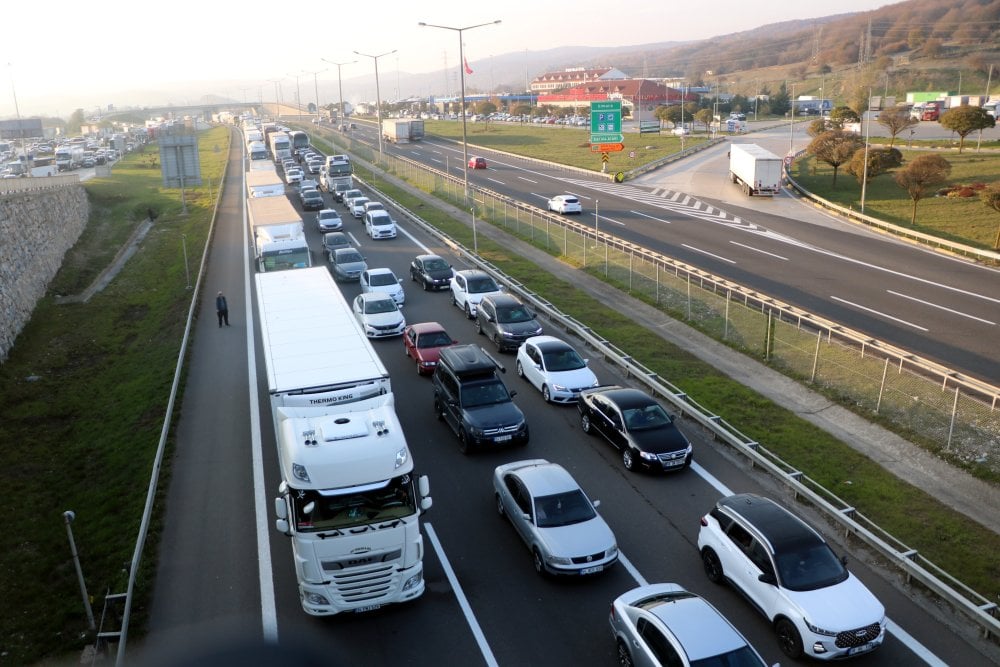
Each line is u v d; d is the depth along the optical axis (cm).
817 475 1897
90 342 3478
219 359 2756
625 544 1595
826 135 6912
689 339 3022
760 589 1325
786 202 6200
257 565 1524
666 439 1892
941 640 1295
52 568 1650
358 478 1310
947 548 1584
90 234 6016
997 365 2609
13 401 2744
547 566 1449
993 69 18175
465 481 1870
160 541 1619
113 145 14112
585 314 3269
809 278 3834
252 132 12725
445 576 1490
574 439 2098
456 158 9869
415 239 4900
